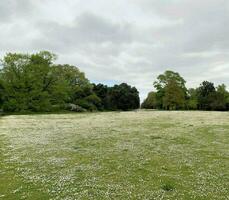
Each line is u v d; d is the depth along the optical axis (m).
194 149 19.30
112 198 10.27
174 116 51.25
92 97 120.25
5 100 76.75
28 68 77.06
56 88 85.06
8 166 14.77
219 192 10.88
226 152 18.20
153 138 24.27
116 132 28.27
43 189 11.21
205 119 43.56
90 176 12.97
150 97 148.50
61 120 44.38
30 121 42.34
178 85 102.62
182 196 10.46
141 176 12.96
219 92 112.25
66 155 17.44
